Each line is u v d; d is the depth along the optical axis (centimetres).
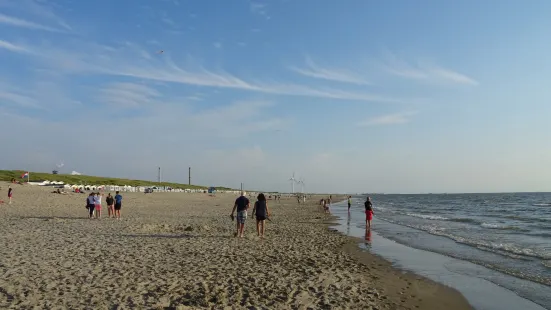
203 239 1622
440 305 837
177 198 7006
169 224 2223
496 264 1323
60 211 3102
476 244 1803
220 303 737
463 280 1079
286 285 899
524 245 1805
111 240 1516
